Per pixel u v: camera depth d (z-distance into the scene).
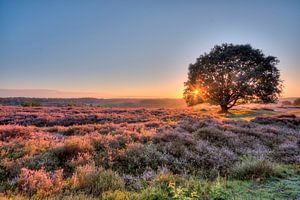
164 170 7.61
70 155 8.71
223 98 49.75
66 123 19.92
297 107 67.56
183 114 28.30
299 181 6.88
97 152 9.25
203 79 51.41
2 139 11.10
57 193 5.55
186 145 10.78
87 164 7.43
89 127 14.74
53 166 7.77
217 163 8.82
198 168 8.48
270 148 12.53
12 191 5.77
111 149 9.35
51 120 20.27
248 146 12.30
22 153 8.62
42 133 12.60
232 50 49.22
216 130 13.63
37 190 5.66
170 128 15.01
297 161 9.59
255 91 47.47
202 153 9.82
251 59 48.41
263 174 7.29
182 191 5.44
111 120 21.83
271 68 49.06
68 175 7.16
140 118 23.67
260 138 14.45
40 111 27.45
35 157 8.09
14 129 12.45
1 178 6.66
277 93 48.94
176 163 8.58
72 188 5.84
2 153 8.39
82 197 5.05
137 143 10.09
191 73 53.59
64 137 12.16
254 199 5.37
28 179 6.10
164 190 5.75
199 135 13.03
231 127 16.41
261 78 48.03
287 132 17.72
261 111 49.72
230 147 11.73
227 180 7.20
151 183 6.30
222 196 5.42
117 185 6.10
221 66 49.53
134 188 6.29
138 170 7.91
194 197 5.41
